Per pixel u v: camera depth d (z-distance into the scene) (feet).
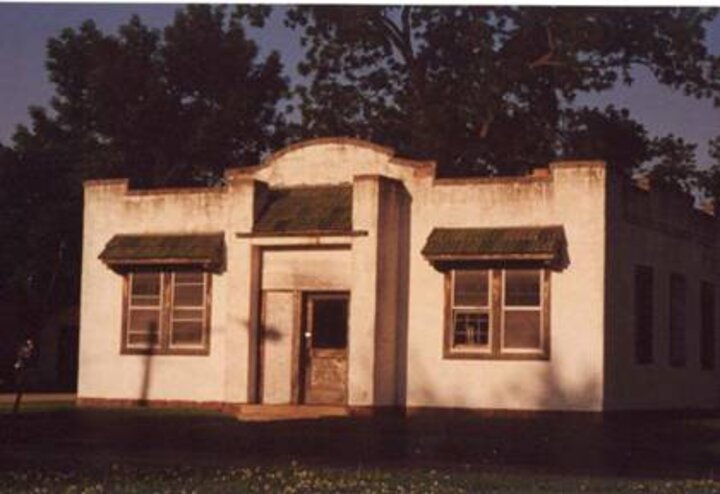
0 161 147.43
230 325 98.22
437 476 58.18
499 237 91.61
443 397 93.71
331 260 96.68
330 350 96.99
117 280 105.09
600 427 83.87
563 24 148.56
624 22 148.77
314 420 88.02
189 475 57.57
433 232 94.22
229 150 164.25
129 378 103.96
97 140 159.02
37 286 147.64
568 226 90.89
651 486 54.85
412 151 155.12
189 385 101.65
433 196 94.99
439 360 94.02
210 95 165.48
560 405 90.27
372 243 92.89
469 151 153.69
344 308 96.68
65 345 153.38
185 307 102.37
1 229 145.28
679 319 104.94
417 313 94.89
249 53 166.81
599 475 61.52
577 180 90.74
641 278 96.94
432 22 156.66
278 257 98.32
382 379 93.40
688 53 147.54
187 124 161.99
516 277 92.32
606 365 90.02
